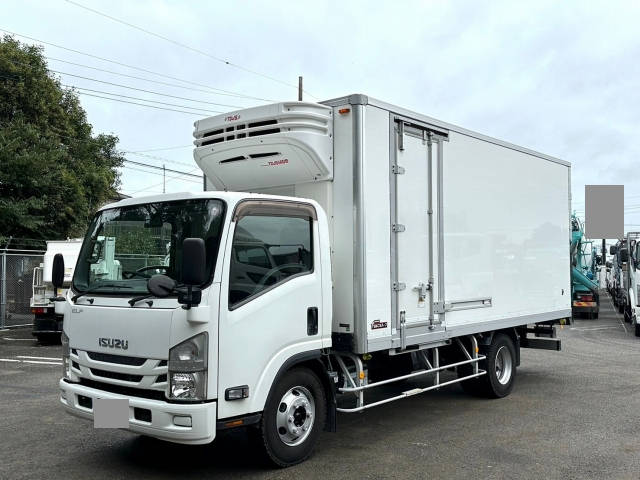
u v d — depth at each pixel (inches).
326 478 195.9
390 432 254.4
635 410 294.2
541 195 366.3
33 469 205.8
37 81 847.1
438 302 266.7
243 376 184.5
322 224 220.5
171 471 203.9
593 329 719.7
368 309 224.4
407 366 262.7
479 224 302.5
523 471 203.5
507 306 324.5
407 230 250.2
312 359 213.6
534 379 384.2
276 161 235.8
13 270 669.9
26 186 761.6
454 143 285.0
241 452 225.8
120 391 188.7
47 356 477.7
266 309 192.9
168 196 199.6
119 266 202.8
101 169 953.5
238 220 188.9
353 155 224.8
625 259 766.5
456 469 205.3
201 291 174.6
